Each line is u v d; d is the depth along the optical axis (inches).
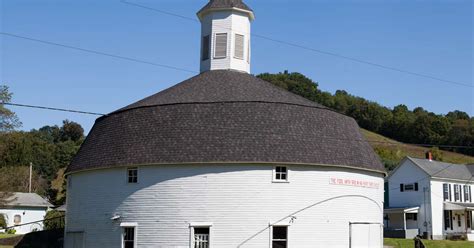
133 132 1386.6
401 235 2748.5
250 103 1368.1
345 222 1387.8
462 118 6934.1
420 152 5753.0
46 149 5462.6
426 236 2807.6
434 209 2834.6
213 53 1718.8
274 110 1371.8
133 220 1338.6
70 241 1501.0
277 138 1327.5
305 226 1322.6
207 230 1295.5
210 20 1747.0
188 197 1304.1
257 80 1638.8
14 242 2043.6
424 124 6230.3
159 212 1316.4
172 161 1304.1
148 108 1402.6
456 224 2957.7
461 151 5792.3
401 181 2972.4
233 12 1737.2
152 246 1309.1
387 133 6673.2
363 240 1430.9
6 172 3705.7
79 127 6579.7
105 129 1466.5
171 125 1350.9
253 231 1288.1
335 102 7391.7
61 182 5255.9
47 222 2758.4
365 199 1456.7
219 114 1348.4
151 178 1336.1
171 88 1604.3
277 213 1304.1
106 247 1375.5
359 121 7057.1
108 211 1386.6
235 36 1728.6
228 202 1294.3
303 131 1366.9
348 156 1408.7
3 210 3395.7
